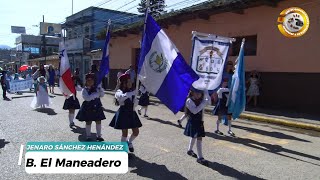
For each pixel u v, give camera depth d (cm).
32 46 6394
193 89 635
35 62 5241
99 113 761
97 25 3422
